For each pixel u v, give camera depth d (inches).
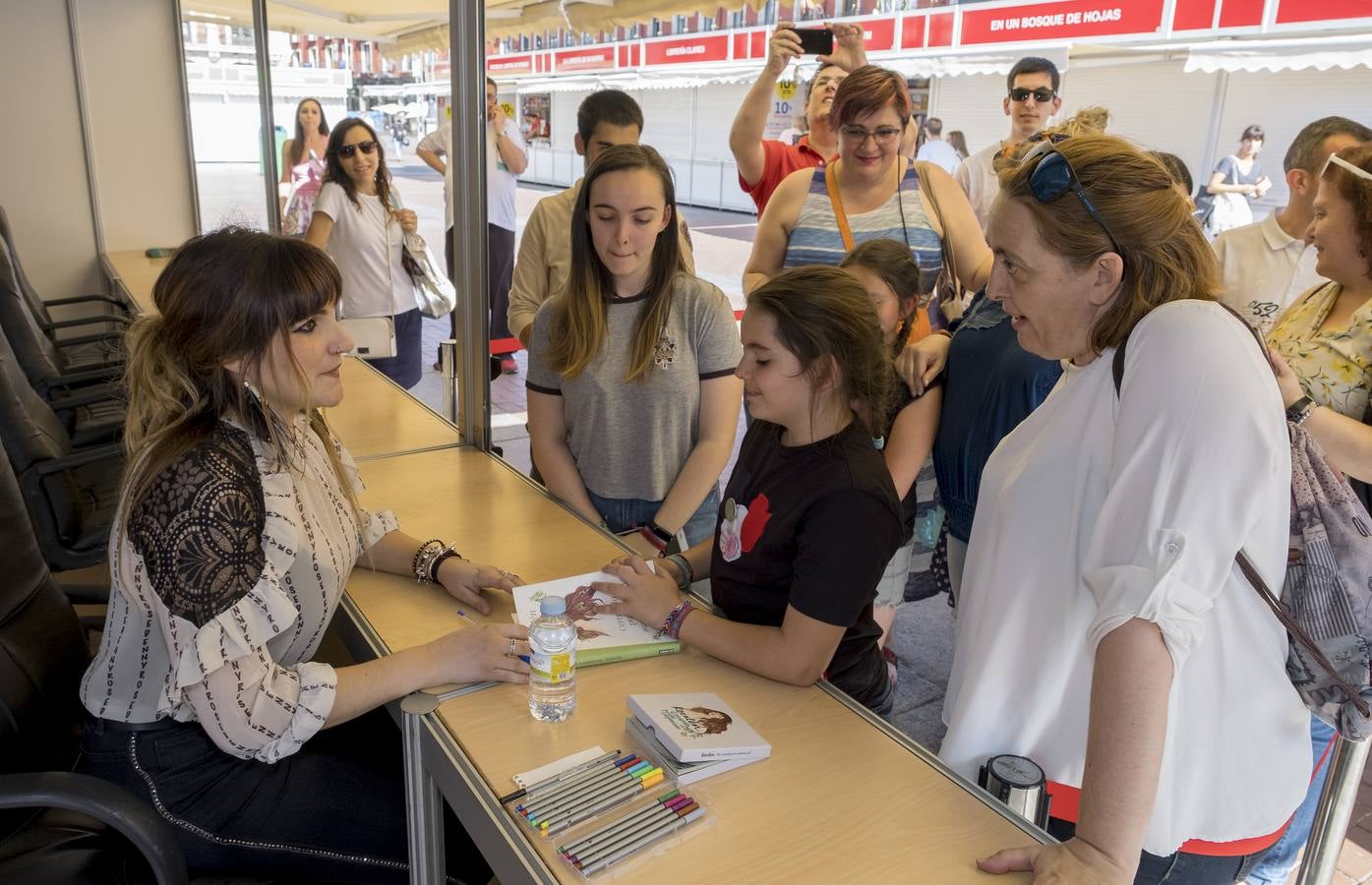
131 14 178.2
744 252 299.0
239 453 45.6
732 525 54.4
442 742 42.9
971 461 73.9
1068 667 40.9
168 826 44.2
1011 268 38.2
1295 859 63.8
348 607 57.0
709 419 78.2
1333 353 65.7
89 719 49.0
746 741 42.1
